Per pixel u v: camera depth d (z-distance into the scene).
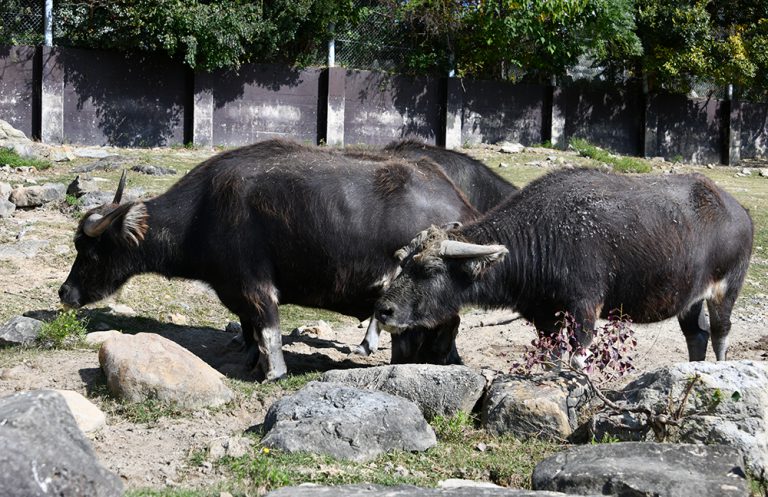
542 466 8.07
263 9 36.16
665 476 7.42
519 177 31.06
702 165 43.66
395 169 12.49
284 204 12.05
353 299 12.50
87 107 34.09
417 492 6.86
